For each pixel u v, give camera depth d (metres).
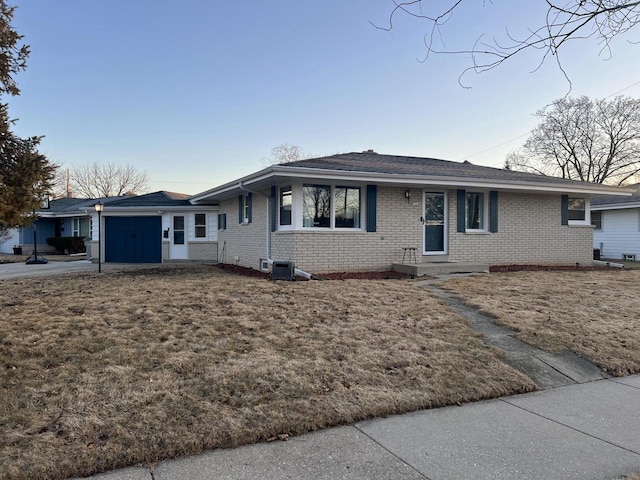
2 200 5.35
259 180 10.75
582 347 5.45
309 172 9.82
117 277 10.27
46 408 3.33
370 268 11.33
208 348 4.73
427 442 3.17
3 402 3.40
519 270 12.20
